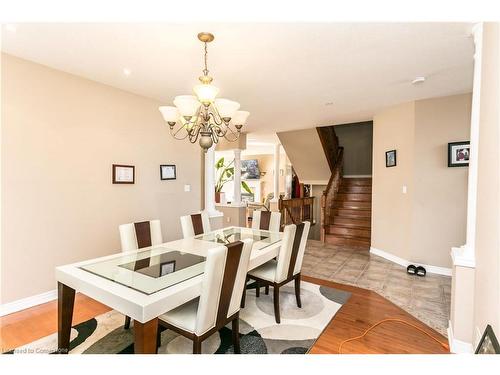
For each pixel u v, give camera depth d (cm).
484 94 176
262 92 354
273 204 824
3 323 235
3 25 197
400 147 416
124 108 344
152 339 141
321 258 450
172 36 213
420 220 389
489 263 148
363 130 717
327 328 233
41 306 267
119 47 233
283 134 702
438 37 216
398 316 255
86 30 205
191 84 323
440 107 374
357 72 289
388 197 445
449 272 369
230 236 302
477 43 197
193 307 183
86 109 306
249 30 204
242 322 241
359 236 541
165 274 179
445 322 245
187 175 435
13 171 253
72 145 294
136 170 361
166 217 402
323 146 659
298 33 209
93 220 315
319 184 838
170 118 227
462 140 361
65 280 181
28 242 263
